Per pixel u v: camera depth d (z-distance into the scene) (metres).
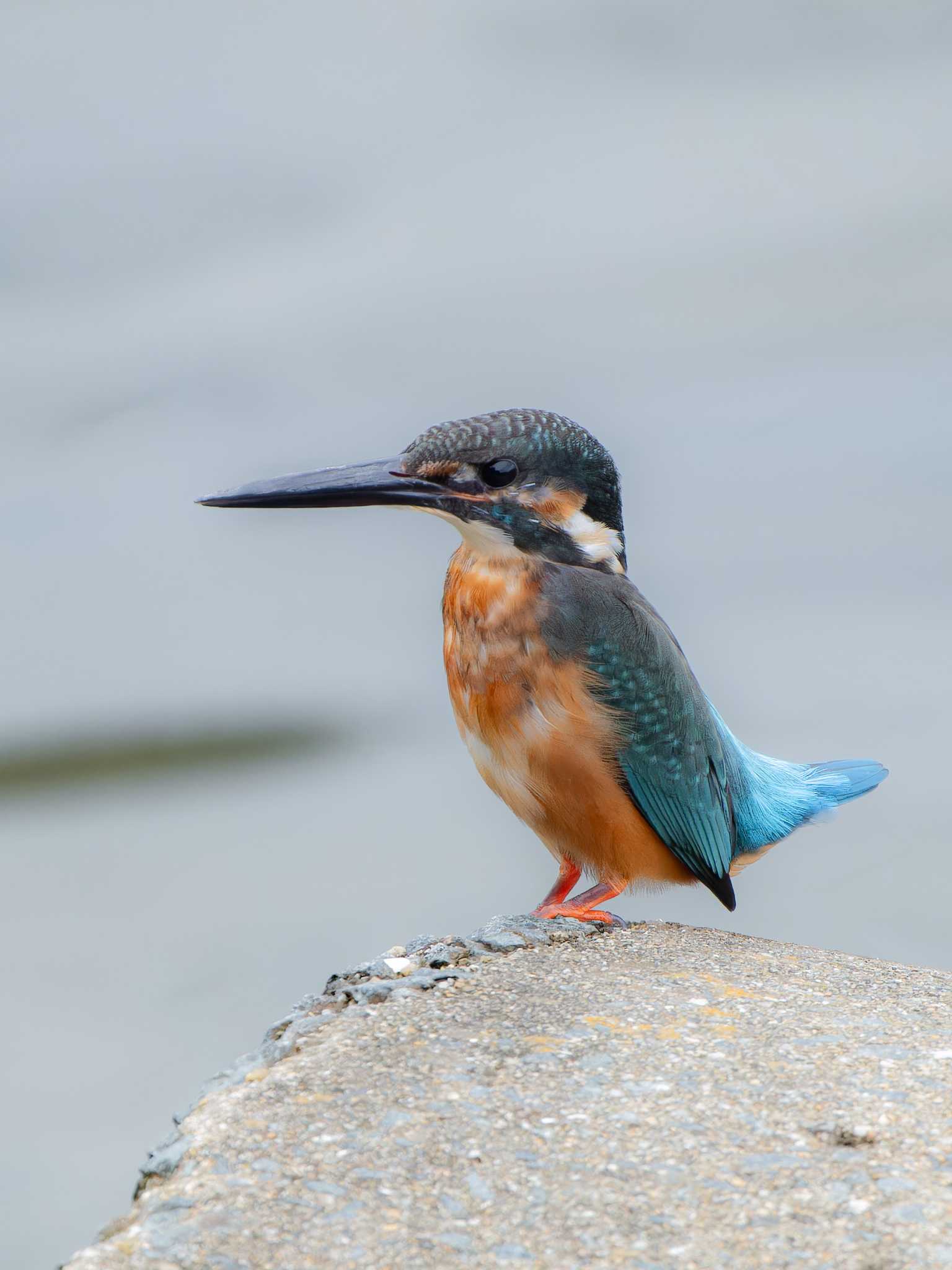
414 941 6.71
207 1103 4.85
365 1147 4.48
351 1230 4.04
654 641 7.73
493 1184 4.25
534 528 7.59
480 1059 5.10
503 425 7.59
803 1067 4.98
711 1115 4.63
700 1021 5.46
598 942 6.72
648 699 7.62
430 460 7.60
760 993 5.82
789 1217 4.04
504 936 6.68
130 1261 3.90
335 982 6.19
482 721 7.70
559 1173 4.30
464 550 7.84
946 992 5.90
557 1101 4.75
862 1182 4.20
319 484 7.69
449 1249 3.95
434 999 5.74
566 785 7.62
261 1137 4.54
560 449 7.62
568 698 7.45
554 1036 5.30
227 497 7.76
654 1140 4.48
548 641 7.45
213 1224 4.07
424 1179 4.29
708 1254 3.89
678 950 6.57
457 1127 4.59
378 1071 5.00
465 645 7.67
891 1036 5.29
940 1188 4.15
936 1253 3.84
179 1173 4.41
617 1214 4.09
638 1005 5.62
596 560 7.82
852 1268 3.81
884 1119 4.57
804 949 6.71
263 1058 5.22
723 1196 4.16
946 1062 5.02
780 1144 4.43
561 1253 3.92
